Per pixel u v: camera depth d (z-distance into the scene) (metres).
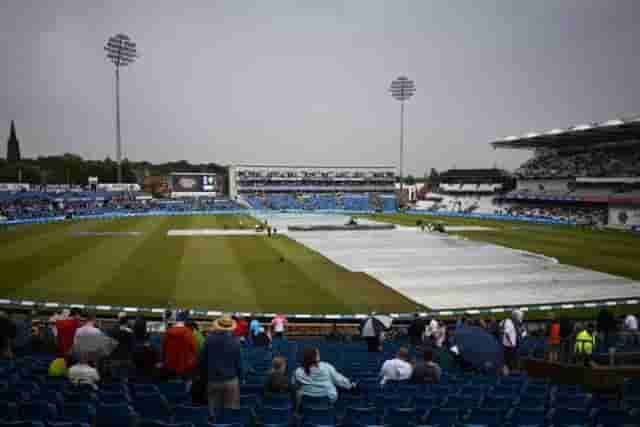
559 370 11.06
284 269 29.61
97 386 7.52
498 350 10.97
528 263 32.69
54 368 8.34
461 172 106.50
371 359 11.76
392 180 126.56
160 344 12.39
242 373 6.79
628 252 38.19
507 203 93.56
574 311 21.16
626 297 23.52
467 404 7.42
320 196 113.19
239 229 55.38
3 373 8.52
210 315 19.42
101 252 35.19
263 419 6.25
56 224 58.78
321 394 6.94
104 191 95.50
